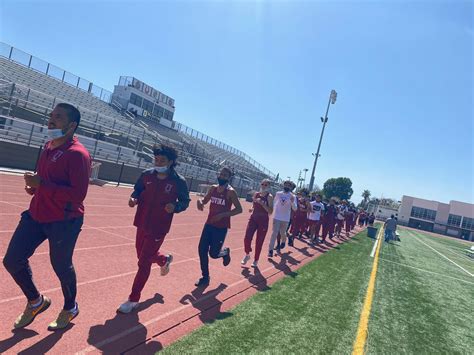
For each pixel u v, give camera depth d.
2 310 3.71
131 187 23.20
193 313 4.66
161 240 4.34
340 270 9.76
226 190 5.80
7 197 10.52
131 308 4.29
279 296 6.17
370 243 19.70
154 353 3.46
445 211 88.12
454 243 46.81
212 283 6.19
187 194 4.43
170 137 43.78
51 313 3.85
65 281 3.39
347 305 6.45
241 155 60.78
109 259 6.33
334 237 18.94
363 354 4.45
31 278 3.36
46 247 6.15
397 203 109.00
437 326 6.36
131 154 31.89
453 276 13.25
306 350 4.21
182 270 6.63
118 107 42.84
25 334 3.34
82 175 3.21
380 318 6.13
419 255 18.84
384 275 10.43
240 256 8.96
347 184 106.31
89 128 30.30
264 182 7.88
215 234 5.79
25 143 21.00
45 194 3.16
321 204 14.20
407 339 5.38
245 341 4.11
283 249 11.39
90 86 38.19
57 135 3.15
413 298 8.20
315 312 5.69
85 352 3.25
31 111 25.80
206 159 45.00
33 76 31.12
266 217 7.89
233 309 5.10
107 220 10.20
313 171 30.08
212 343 3.89
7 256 3.20
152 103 50.91
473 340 5.94
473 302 9.07
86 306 4.24
